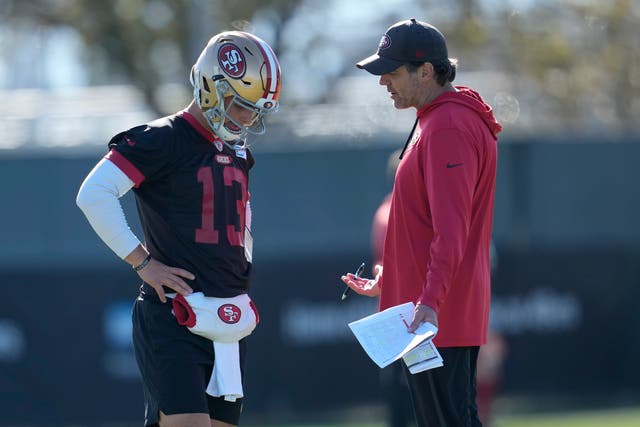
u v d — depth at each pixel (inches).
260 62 716.7
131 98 3599.9
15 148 2534.5
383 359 686.5
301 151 1924.2
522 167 1974.7
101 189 699.4
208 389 727.7
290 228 1914.4
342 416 1877.5
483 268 759.1
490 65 3206.2
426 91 751.1
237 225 736.3
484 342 764.0
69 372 1835.6
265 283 1893.5
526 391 1934.1
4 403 1828.2
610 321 1969.7
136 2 3213.6
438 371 748.6
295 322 1891.0
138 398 1833.2
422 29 746.8
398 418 1208.2
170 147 712.4
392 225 758.5
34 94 3735.2
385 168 1924.2
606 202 1987.0
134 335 744.3
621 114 3090.6
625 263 1984.5
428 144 726.5
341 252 1913.1
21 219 1865.2
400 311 713.0
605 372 1963.6
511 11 3102.9
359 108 2896.2
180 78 3225.9
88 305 1849.2
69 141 2800.2
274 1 3218.5
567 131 2989.7
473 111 740.0
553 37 3095.5
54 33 3412.9
